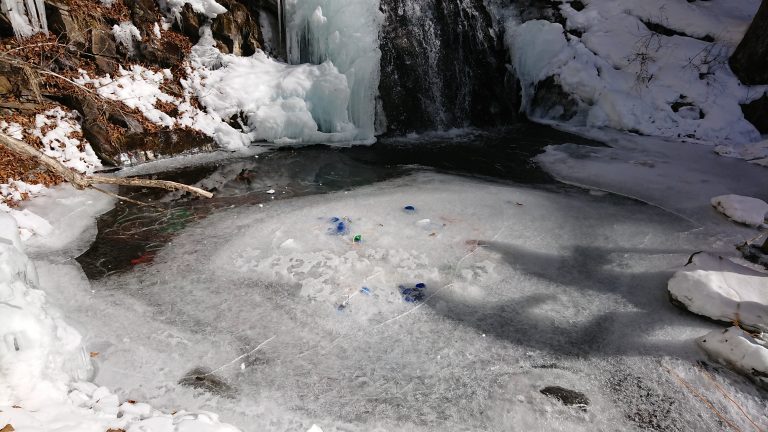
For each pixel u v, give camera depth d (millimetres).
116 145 5859
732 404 3037
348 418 2877
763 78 8672
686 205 5910
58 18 5820
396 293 4004
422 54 8203
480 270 4371
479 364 3348
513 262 4551
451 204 5617
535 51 9609
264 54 7453
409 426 2852
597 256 4734
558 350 3506
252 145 6945
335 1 7117
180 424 2367
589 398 3092
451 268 4379
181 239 4652
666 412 2990
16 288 2629
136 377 3049
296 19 7465
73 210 4938
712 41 9289
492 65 9305
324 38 7344
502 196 5961
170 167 6129
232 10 7141
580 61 9375
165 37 6707
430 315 3799
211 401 2924
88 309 3652
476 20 9148
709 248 4840
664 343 3545
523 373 3281
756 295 3758
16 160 5051
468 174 6734
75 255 4301
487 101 9094
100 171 5746
